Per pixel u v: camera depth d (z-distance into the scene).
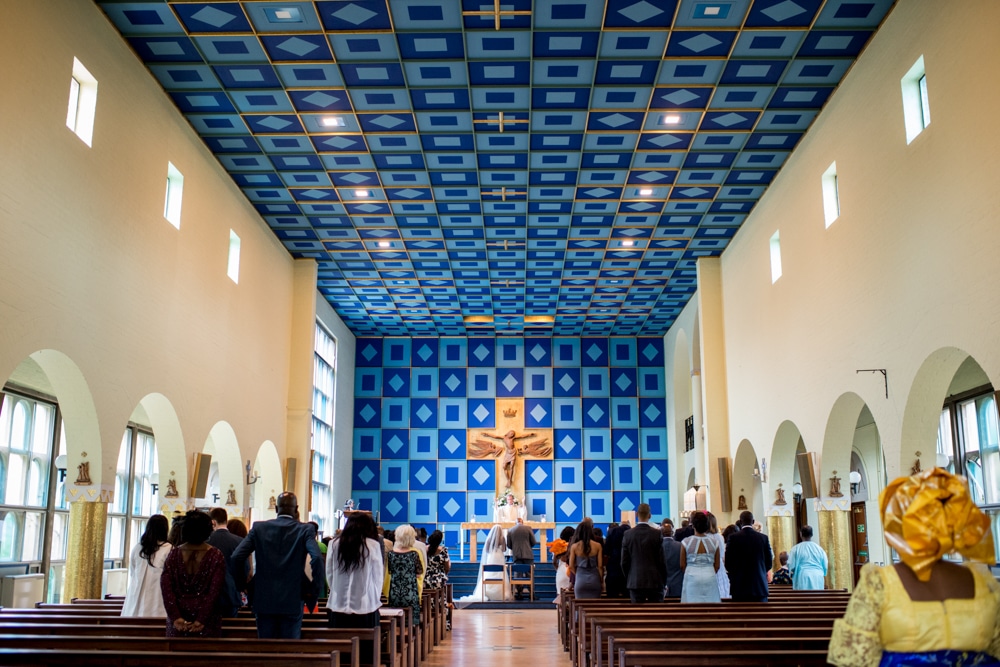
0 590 13.19
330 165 16.36
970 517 3.02
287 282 20.94
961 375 14.93
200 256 15.10
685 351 27.75
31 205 9.70
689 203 18.19
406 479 28.66
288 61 12.73
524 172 16.73
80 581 11.24
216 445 17.06
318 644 6.14
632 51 12.47
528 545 21.48
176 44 12.24
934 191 10.38
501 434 28.92
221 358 16.20
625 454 28.91
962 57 9.63
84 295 10.95
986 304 9.27
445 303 25.94
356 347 29.52
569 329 28.97
